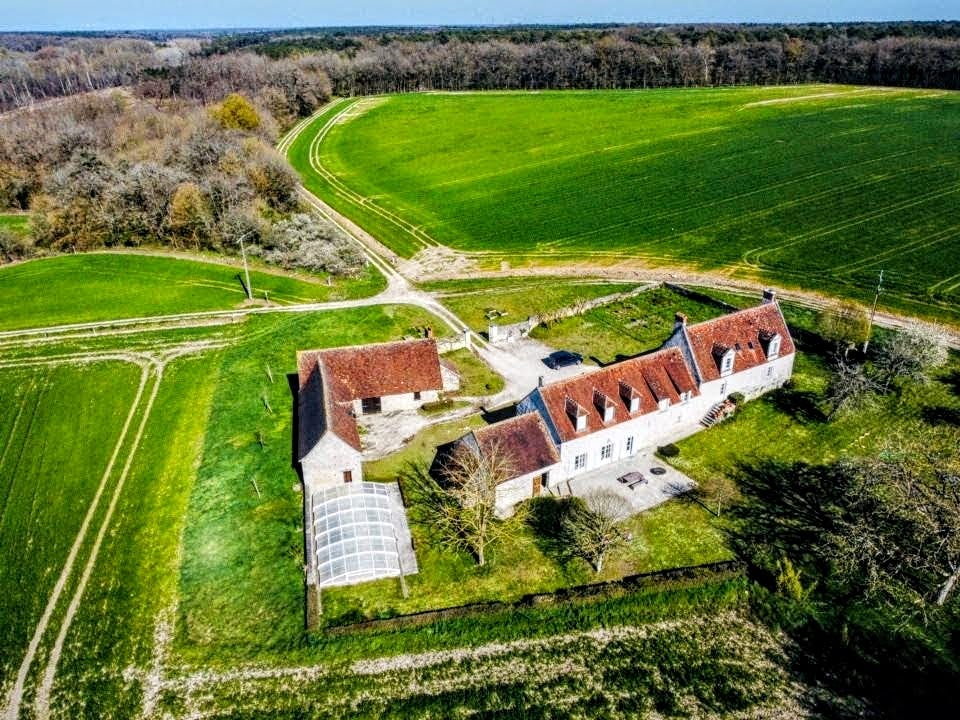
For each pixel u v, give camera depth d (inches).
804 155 6195.9
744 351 2763.3
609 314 3631.9
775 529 2164.1
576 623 1871.3
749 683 1716.3
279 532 2167.8
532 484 2313.0
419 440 2605.8
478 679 1734.7
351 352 2773.1
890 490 2160.4
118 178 4726.9
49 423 2819.9
